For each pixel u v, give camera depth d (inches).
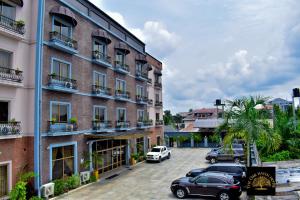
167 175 1095.0
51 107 853.2
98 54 1101.1
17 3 759.1
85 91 1039.6
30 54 805.9
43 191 764.6
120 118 1323.8
